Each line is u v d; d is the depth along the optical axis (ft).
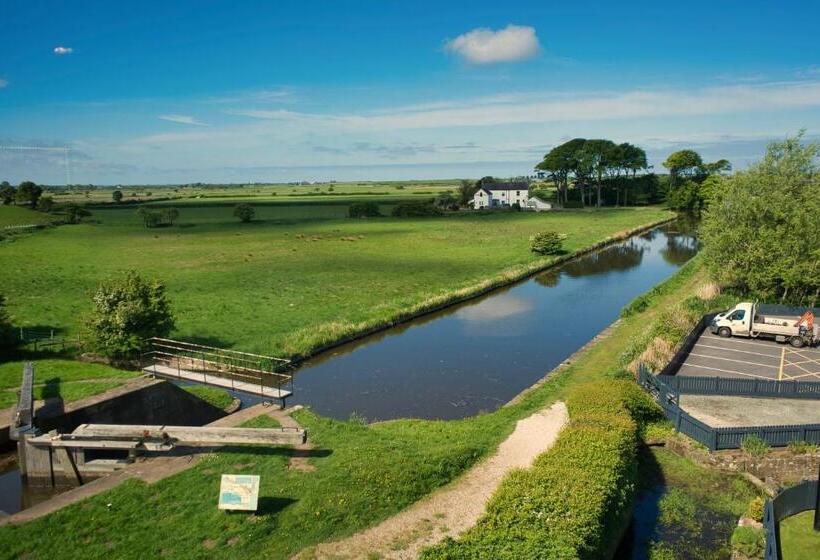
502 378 94.32
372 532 46.01
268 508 49.01
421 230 305.73
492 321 130.72
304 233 296.51
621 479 51.37
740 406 75.87
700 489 58.65
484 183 533.14
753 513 50.93
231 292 153.48
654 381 76.95
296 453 58.70
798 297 128.77
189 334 113.19
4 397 74.59
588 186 537.24
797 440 63.00
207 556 42.98
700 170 484.74
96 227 334.44
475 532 41.68
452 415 80.18
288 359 101.09
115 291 95.86
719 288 137.39
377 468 53.78
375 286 159.74
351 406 83.66
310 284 163.73
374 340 116.88
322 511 47.85
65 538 45.55
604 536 45.44
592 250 246.06
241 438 58.29
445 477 55.26
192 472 55.11
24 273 183.52
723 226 132.36
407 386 91.20
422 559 38.58
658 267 206.59
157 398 77.15
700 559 47.42
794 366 93.25
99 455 63.36
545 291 164.14
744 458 61.36
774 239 124.88
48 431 65.51
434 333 121.29
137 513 48.73
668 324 107.76
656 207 469.16
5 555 43.60
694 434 65.62
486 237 271.90
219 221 371.76
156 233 303.89
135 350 94.38
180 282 167.84
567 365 93.76
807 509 51.13
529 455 60.34
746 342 108.68
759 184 129.80
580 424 60.54
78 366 86.69
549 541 39.88
